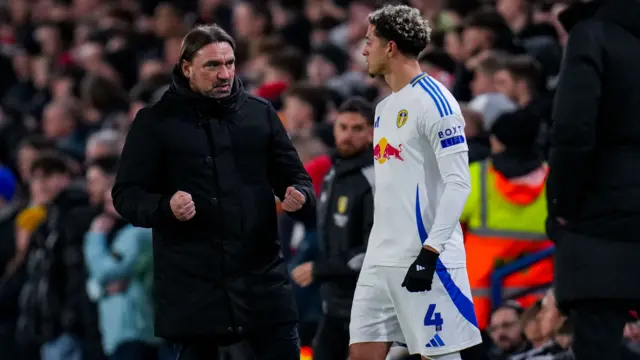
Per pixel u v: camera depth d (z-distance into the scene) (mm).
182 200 21938
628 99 22578
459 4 41594
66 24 56406
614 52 22500
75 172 42406
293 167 23500
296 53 40531
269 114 23438
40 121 52656
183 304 22719
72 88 50312
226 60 22688
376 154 23062
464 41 36719
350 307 26359
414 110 22406
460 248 22656
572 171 22250
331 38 48188
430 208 22391
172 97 23000
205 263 22703
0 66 56906
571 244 22859
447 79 36312
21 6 64438
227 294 22734
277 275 23172
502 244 28750
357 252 26000
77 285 37031
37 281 38031
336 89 39469
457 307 22422
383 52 22859
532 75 33156
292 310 23266
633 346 25859
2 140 49594
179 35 51219
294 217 23359
